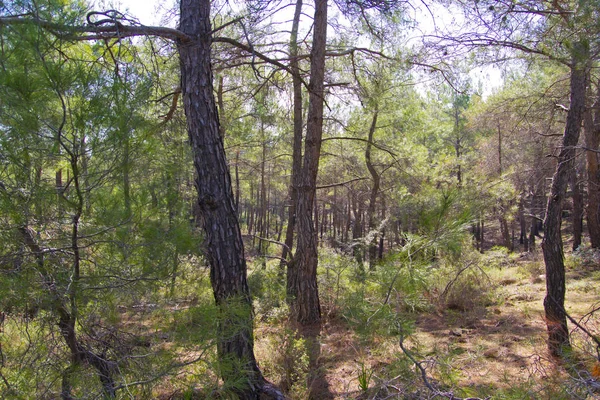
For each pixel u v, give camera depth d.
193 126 4.04
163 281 3.02
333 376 4.57
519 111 9.69
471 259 7.63
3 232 2.42
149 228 2.85
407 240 2.96
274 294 7.96
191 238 3.07
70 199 2.64
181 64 4.11
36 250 2.58
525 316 6.49
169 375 2.84
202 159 4.02
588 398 2.35
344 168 13.42
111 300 2.78
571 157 4.77
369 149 11.80
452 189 2.99
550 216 4.75
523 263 11.73
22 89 2.42
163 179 3.08
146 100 2.94
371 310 2.84
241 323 3.26
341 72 8.22
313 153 7.32
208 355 3.02
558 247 4.60
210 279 4.04
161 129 3.48
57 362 2.72
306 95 9.81
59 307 2.60
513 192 10.67
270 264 11.30
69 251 2.73
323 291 7.48
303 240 7.16
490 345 4.98
